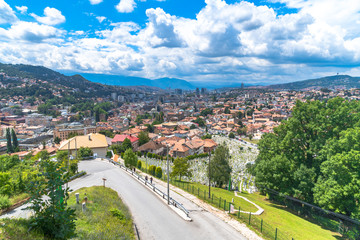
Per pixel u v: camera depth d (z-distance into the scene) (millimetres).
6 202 23344
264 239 22812
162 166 69062
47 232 10992
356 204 30000
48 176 10719
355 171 29484
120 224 21266
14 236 10164
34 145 163125
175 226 24375
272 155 45281
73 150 71438
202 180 58312
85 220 18766
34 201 10539
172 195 36094
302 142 41438
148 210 28609
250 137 162250
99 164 61938
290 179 39844
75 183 40062
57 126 194250
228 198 39281
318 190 33250
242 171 75875
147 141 113250
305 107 42000
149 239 21219
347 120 36656
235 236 22859
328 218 35156
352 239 28234
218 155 51719
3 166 40812
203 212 29047
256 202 40844
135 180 44594
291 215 35656
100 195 27375
